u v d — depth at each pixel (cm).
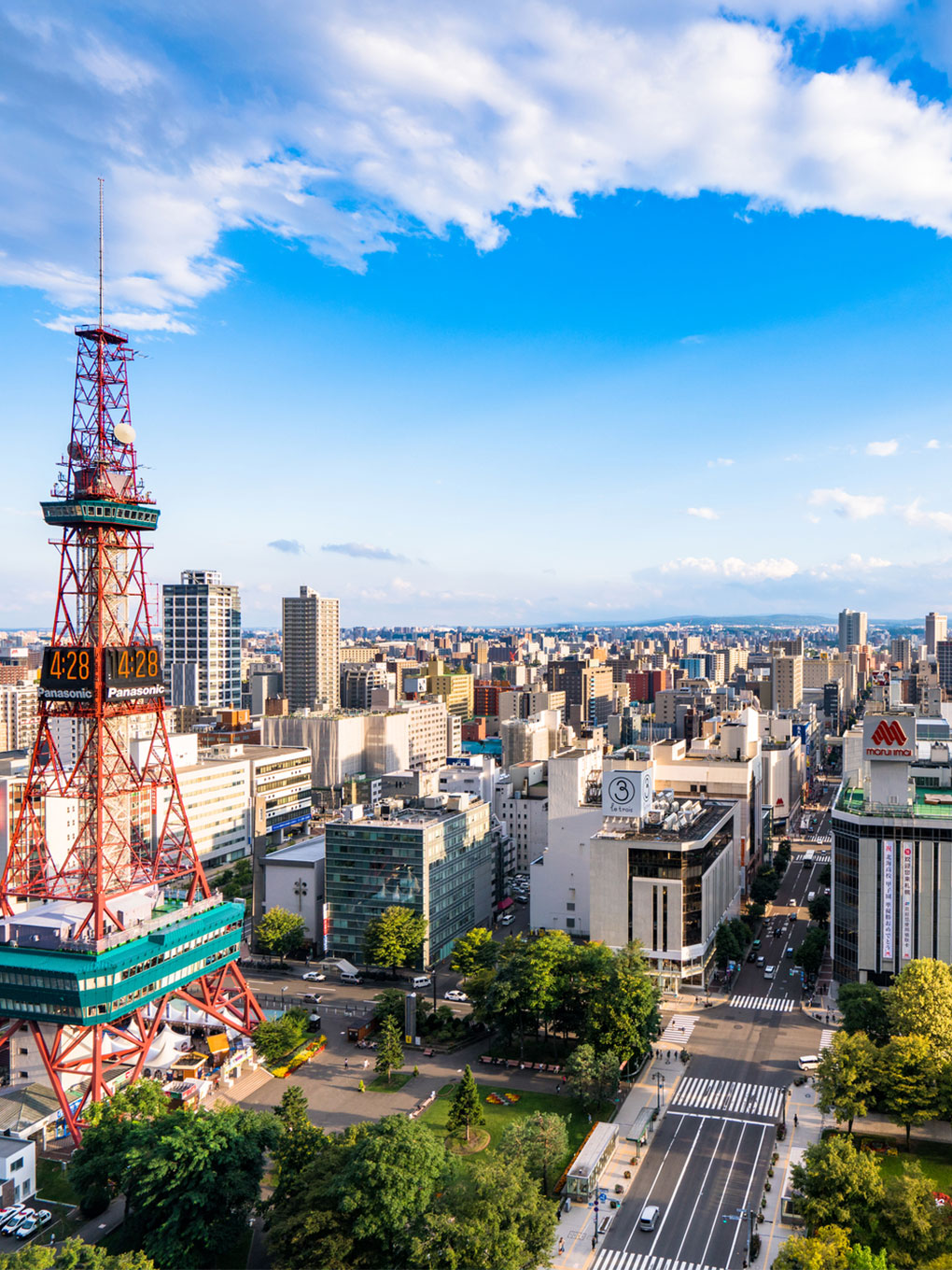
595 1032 17500
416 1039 19438
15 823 19412
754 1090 16912
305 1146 12900
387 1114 16200
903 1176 12569
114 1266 10881
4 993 16762
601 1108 16212
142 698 19838
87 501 18575
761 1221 13000
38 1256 10800
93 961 16612
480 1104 15162
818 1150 12788
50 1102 16375
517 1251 11175
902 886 19950
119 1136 13925
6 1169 13788
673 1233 12800
